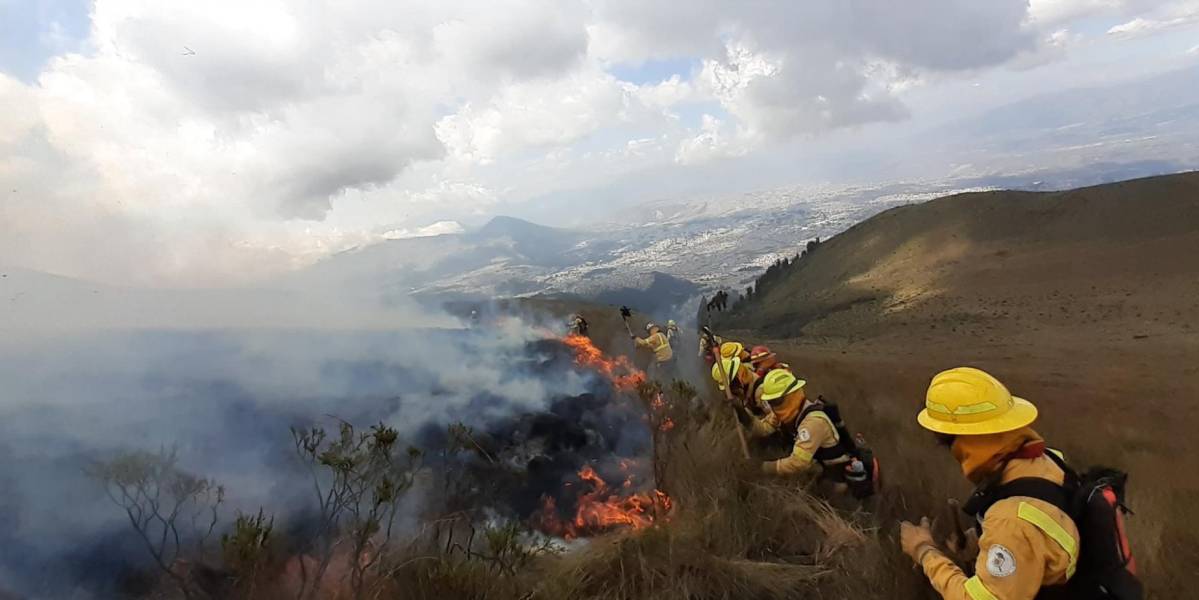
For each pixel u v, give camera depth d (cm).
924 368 2047
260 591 333
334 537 403
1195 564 369
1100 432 820
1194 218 6738
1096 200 8162
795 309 8081
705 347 661
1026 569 222
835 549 391
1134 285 4684
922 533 303
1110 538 225
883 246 9862
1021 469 243
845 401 895
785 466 482
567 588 363
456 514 441
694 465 509
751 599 358
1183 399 1303
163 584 355
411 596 339
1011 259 7131
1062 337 3516
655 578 369
